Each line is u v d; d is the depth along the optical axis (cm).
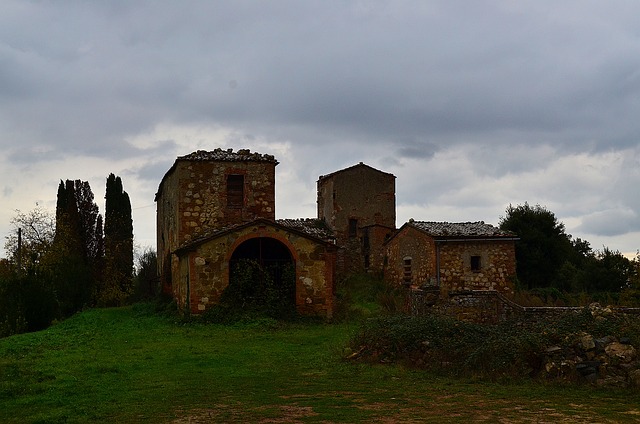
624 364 1417
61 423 1141
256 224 2955
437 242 3966
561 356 1482
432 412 1172
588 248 7381
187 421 1128
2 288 3456
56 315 3559
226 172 3325
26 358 1997
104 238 5000
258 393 1373
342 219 5450
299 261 2977
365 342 1870
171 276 3553
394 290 4422
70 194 4941
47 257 4584
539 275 5134
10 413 1248
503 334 1673
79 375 1642
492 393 1348
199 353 2016
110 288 4812
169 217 3653
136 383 1519
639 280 3734
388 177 5556
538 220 5206
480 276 3981
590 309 1717
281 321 2823
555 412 1162
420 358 1706
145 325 2848
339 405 1238
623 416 1126
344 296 3962
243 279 2909
